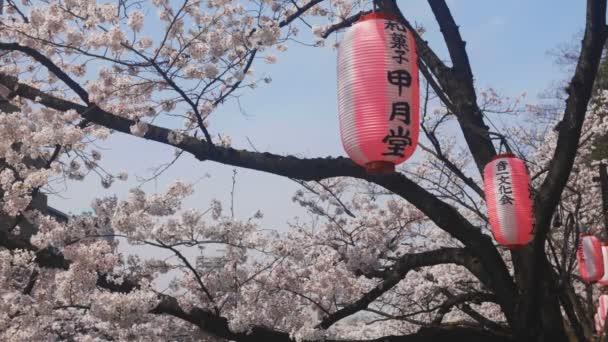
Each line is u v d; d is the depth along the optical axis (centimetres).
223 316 638
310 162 652
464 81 684
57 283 570
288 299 665
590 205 1064
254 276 639
